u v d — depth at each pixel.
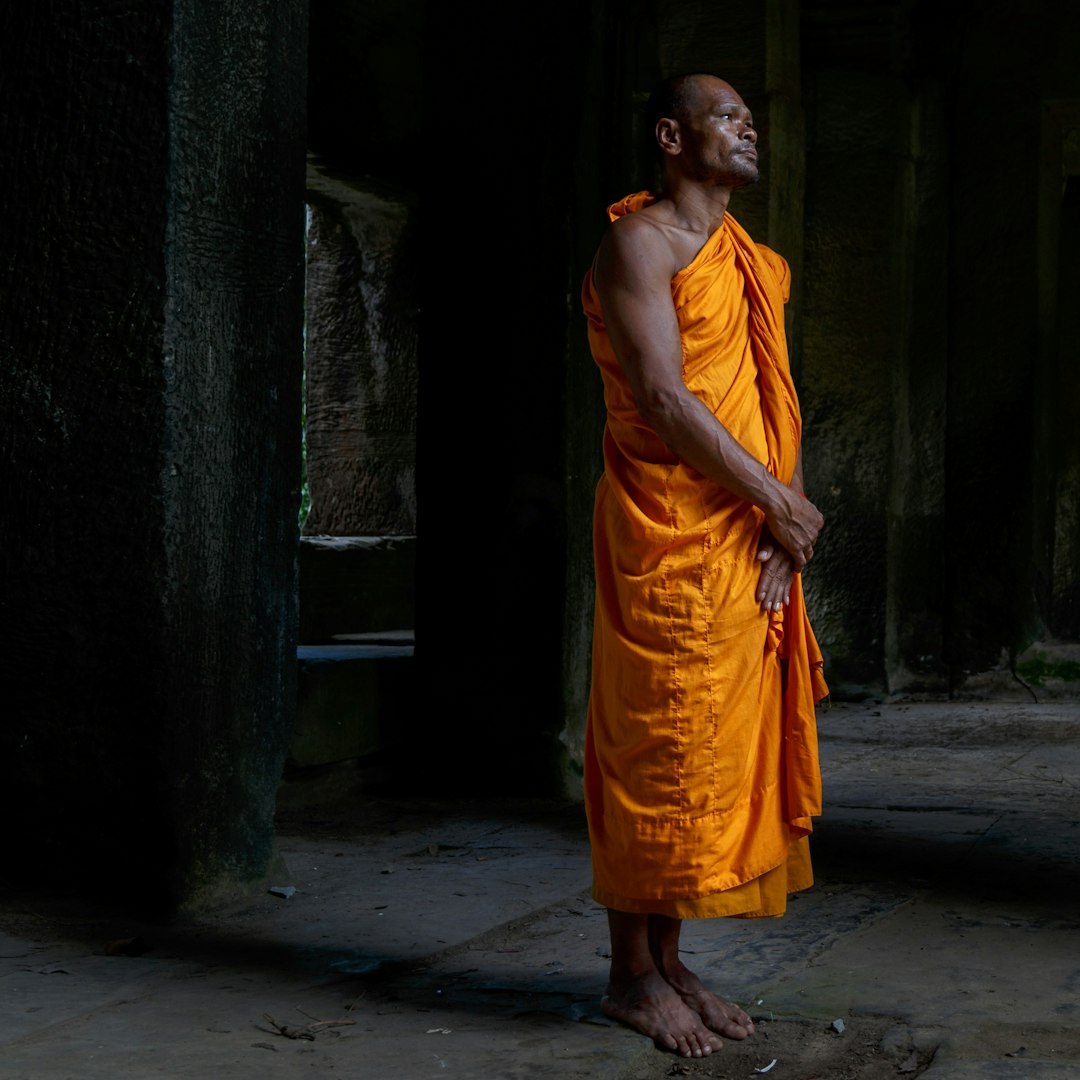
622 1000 3.29
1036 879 4.80
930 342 10.31
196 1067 3.03
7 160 4.32
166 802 4.22
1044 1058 3.11
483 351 6.46
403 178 7.88
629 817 3.06
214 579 4.34
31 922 4.13
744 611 3.05
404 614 9.43
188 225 4.22
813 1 9.88
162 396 4.18
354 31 7.35
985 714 9.33
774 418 3.15
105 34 4.21
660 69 9.17
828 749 7.89
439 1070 3.00
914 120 10.31
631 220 3.10
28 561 4.33
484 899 4.52
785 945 4.00
